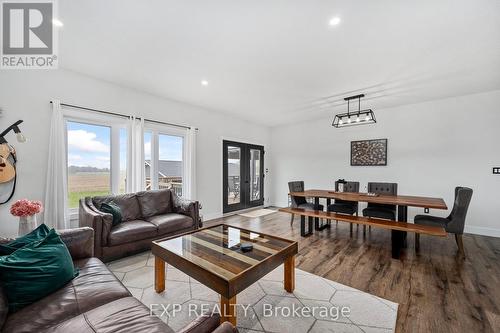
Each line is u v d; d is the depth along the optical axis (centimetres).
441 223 309
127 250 279
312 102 451
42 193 296
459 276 241
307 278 238
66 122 329
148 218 341
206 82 351
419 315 179
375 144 500
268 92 394
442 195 428
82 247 192
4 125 270
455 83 350
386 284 225
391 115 482
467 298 201
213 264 174
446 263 273
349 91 387
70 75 317
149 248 299
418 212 455
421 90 381
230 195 570
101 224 261
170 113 436
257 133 650
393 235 291
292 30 219
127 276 239
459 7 184
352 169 538
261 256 189
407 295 206
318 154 598
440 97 418
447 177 424
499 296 204
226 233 255
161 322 118
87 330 107
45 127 298
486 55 263
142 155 386
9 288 126
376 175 502
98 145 364
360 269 258
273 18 202
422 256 295
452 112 418
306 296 205
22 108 282
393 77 328
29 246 150
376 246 332
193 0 181
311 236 383
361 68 299
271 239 233
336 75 322
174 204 382
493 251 312
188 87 373
